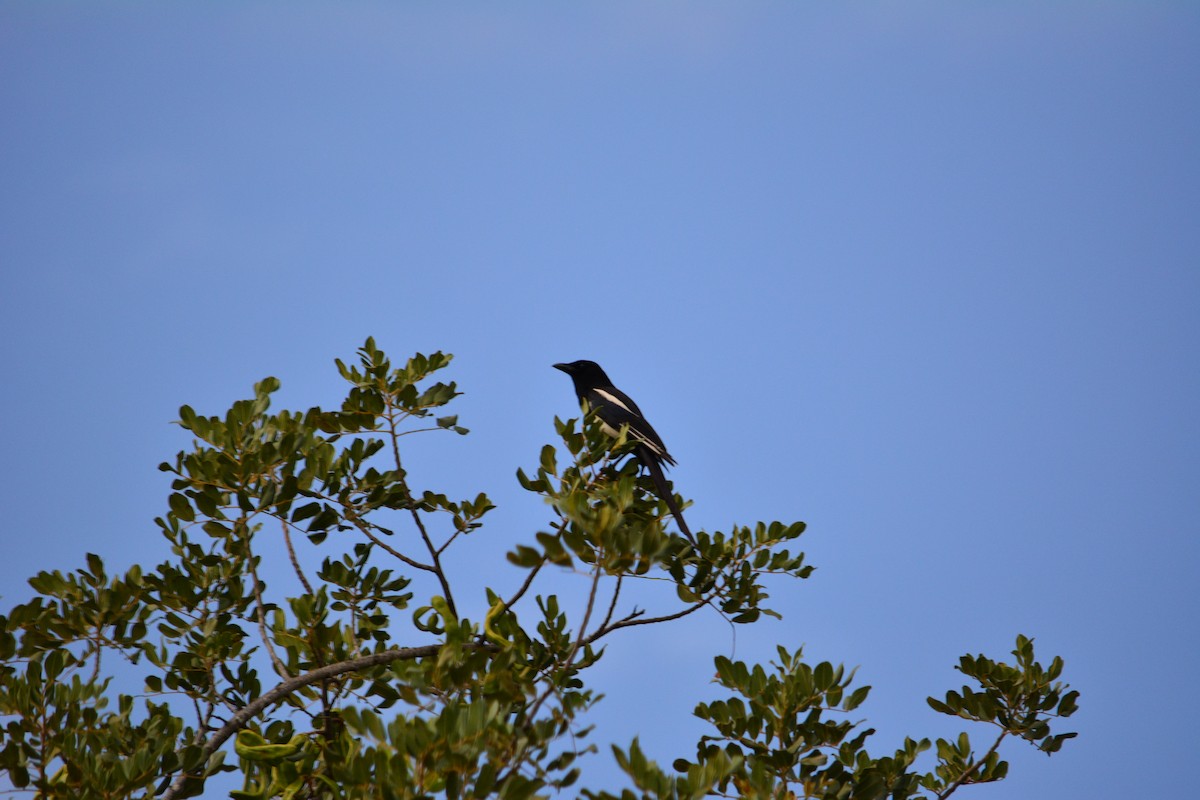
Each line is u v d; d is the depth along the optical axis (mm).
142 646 11055
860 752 10492
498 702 7957
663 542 7934
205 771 9602
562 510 8148
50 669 9891
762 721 10391
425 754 7223
